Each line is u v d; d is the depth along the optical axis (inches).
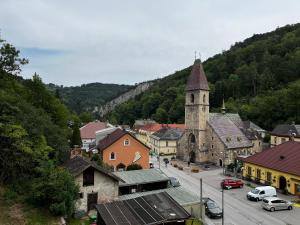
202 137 2859.3
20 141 1173.1
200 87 2834.6
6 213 1027.9
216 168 2610.7
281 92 4389.8
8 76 1514.5
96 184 1277.1
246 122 3919.8
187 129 2974.9
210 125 2824.8
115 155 2047.2
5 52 1443.2
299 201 1542.8
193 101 2920.8
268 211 1402.6
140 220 973.8
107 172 1289.4
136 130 5255.9
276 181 1812.3
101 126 3708.2
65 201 1101.7
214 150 2785.4
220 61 7224.4
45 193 1093.8
